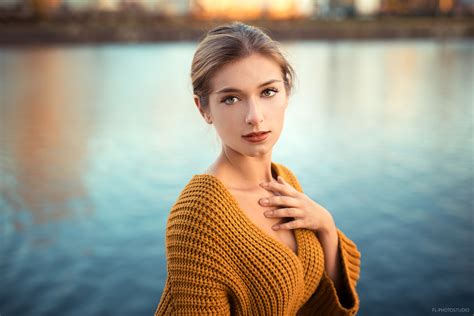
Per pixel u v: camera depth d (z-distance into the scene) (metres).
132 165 14.33
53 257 7.89
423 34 130.50
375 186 11.59
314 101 28.84
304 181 12.24
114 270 7.36
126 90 35.50
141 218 9.73
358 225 8.95
